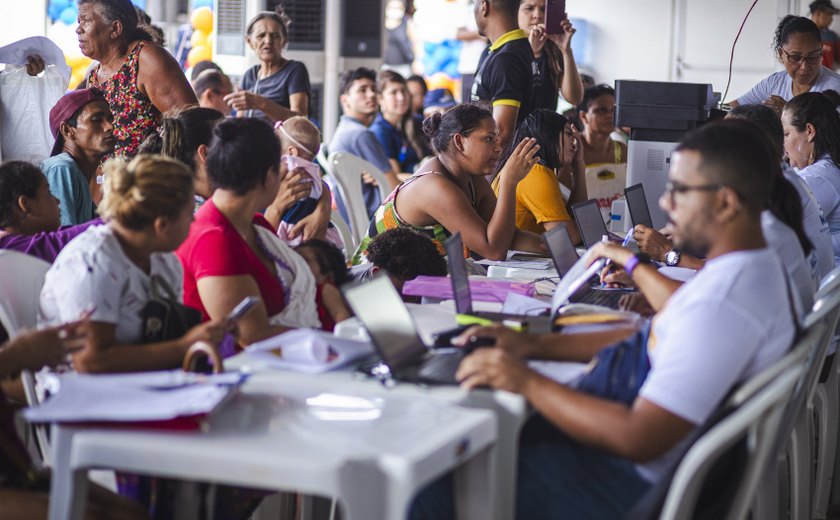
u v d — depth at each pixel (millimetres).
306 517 2906
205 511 2322
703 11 8406
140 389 2018
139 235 2430
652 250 3928
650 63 8539
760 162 2072
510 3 5230
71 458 1893
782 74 6566
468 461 2064
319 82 8320
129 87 4418
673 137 5066
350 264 4227
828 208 4391
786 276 2129
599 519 2141
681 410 1962
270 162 2836
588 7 8562
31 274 2863
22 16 6746
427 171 4211
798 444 3145
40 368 2223
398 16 11859
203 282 2758
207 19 8211
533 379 2084
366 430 1924
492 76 5203
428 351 2426
